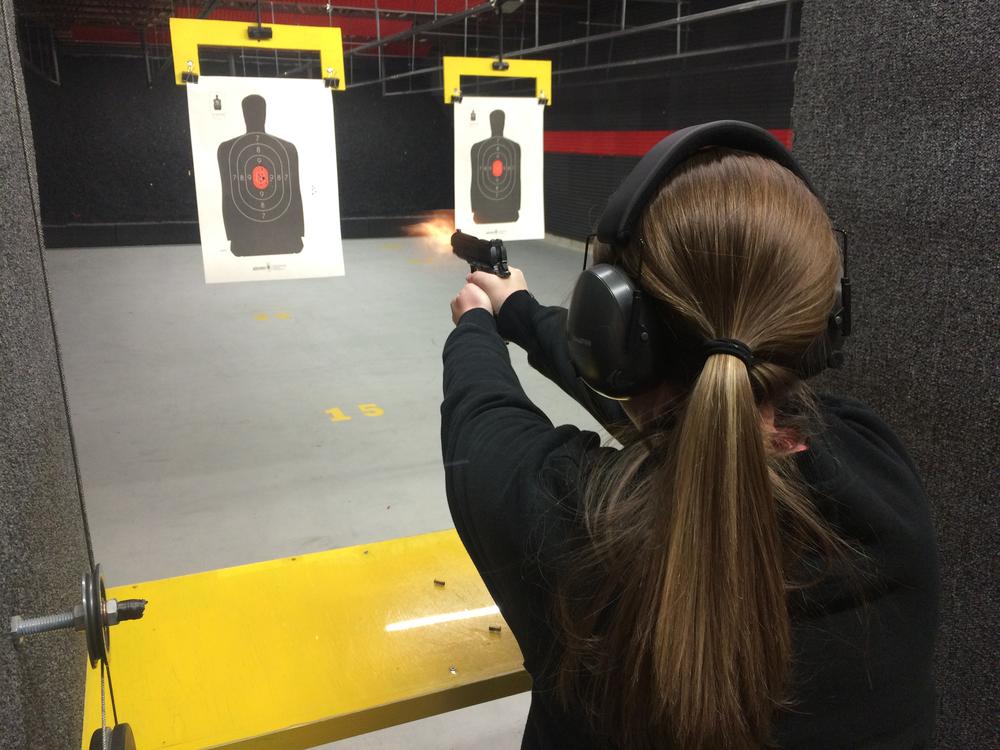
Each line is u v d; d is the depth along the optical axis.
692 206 0.37
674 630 0.35
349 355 3.45
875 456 0.45
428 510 2.10
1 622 0.34
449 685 0.83
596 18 4.36
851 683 0.41
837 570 0.39
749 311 0.37
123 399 2.90
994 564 0.78
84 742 0.72
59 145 4.06
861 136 0.86
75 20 2.54
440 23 2.37
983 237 0.74
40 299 0.61
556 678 0.44
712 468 0.34
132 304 4.26
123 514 2.03
